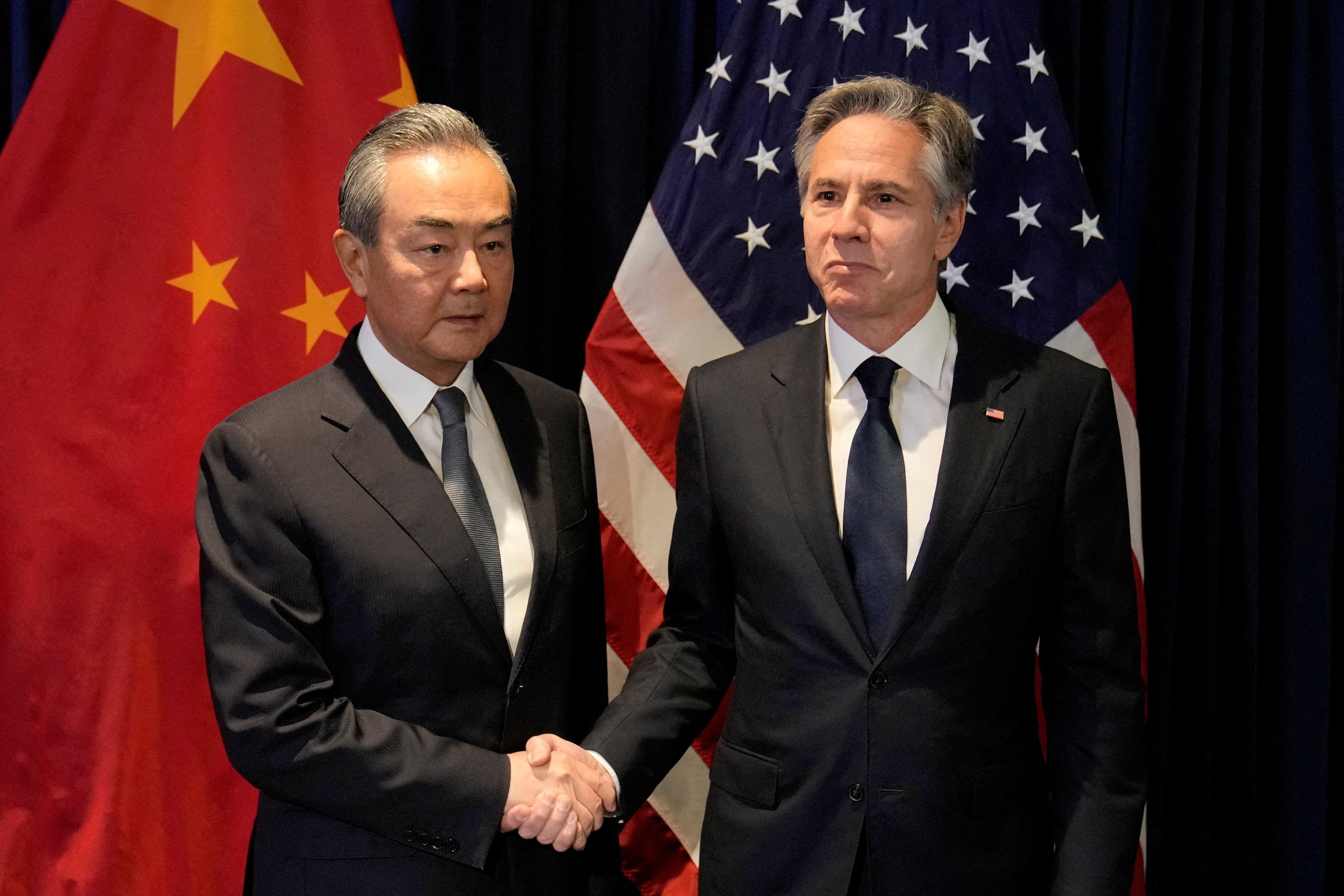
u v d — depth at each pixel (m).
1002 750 1.48
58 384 1.86
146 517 1.89
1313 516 2.34
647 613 2.02
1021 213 2.08
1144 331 2.32
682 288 2.03
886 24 2.09
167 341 1.90
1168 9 2.27
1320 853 2.35
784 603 1.49
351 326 1.96
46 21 2.08
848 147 1.50
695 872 2.04
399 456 1.48
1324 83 2.31
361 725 1.40
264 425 1.47
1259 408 2.39
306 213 1.95
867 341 1.56
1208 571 2.27
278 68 1.94
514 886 1.46
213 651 1.41
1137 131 2.30
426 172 1.44
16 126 1.85
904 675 1.45
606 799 1.52
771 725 1.50
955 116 1.54
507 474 1.59
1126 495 1.56
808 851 1.46
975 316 1.64
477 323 1.47
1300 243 2.34
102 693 1.88
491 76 2.10
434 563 1.45
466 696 1.46
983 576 1.46
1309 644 2.34
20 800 1.86
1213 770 2.34
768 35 2.07
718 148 2.05
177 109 1.92
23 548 1.85
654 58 2.22
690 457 1.63
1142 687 1.51
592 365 2.01
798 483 1.50
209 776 1.91
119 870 1.87
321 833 1.43
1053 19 2.26
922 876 1.42
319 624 1.43
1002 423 1.51
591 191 2.19
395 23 2.00
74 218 1.87
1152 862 2.22
